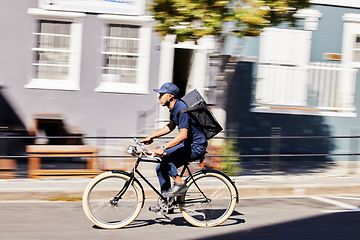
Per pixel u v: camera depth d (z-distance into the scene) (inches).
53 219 246.7
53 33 437.4
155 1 325.1
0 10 422.3
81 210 267.9
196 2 313.4
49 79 438.6
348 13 462.6
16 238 213.0
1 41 424.5
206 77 445.7
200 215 241.3
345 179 358.9
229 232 232.5
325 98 463.2
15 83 430.0
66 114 438.3
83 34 438.0
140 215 259.8
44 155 321.7
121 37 446.0
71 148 343.3
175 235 225.3
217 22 309.9
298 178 358.9
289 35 450.6
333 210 280.5
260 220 255.1
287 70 452.1
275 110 450.0
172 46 447.8
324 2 454.6
